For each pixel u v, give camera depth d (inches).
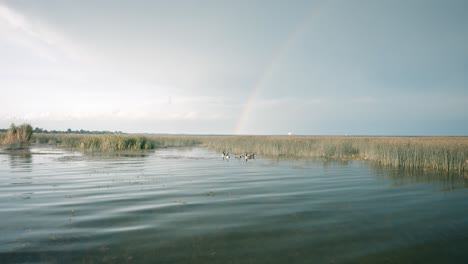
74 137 2267.5
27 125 2033.7
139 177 738.2
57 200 496.4
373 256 289.6
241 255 291.0
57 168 892.0
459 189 601.9
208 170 878.4
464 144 1040.8
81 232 349.7
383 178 736.3
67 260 279.1
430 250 303.3
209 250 302.0
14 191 565.0
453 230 359.9
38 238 331.0
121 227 366.3
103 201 490.9
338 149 1353.3
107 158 1224.8
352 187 618.5
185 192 564.4
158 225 374.3
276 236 339.6
